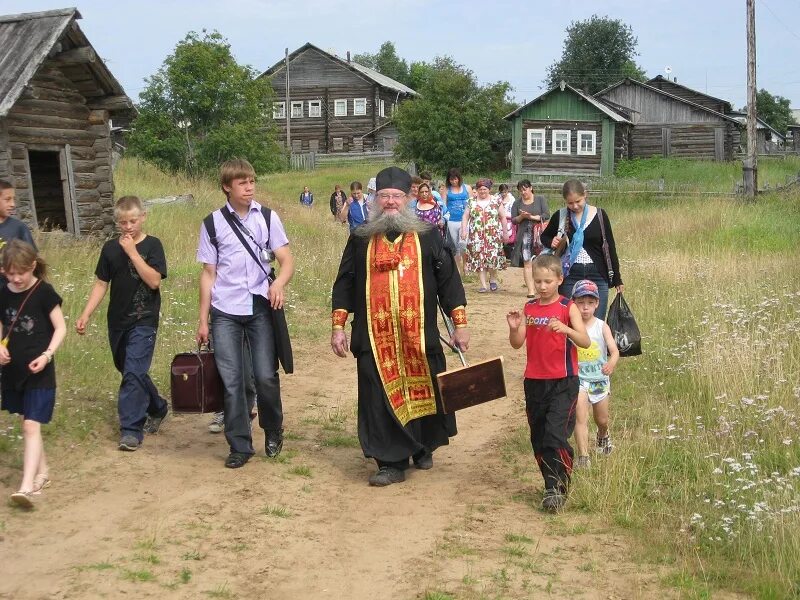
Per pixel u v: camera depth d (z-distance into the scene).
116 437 7.07
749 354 8.70
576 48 90.81
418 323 6.47
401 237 6.55
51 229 16.28
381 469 6.47
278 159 38.31
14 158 14.16
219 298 6.63
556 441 5.94
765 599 4.61
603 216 8.05
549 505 5.89
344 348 6.63
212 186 29.05
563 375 6.05
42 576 4.66
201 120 34.28
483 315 13.34
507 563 5.04
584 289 6.66
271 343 6.73
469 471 6.82
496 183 46.16
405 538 5.41
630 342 7.26
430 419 6.67
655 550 5.23
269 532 5.41
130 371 6.88
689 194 33.19
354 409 8.41
